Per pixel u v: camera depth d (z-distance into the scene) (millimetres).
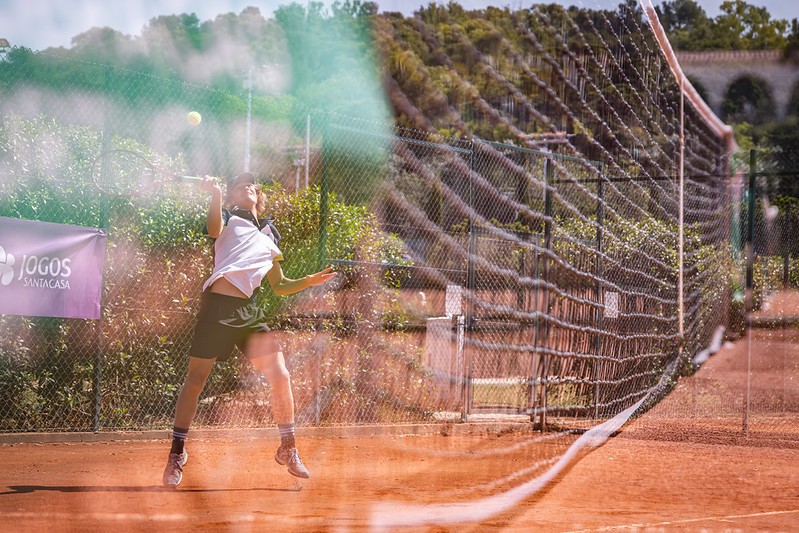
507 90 7617
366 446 6754
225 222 4508
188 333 7684
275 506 3699
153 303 7480
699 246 10812
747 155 11625
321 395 8156
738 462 6344
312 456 5977
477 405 8852
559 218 9242
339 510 3621
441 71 10148
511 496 4262
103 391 7141
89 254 6766
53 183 7090
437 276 9289
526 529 3303
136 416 7332
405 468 5398
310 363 8078
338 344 8328
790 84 21312
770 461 6453
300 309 8086
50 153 7098
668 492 4625
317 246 8273
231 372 7758
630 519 3654
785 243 11945
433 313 9312
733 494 4641
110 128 7195
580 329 8852
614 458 6332
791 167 21375
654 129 8781
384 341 8695
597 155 9211
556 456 6309
